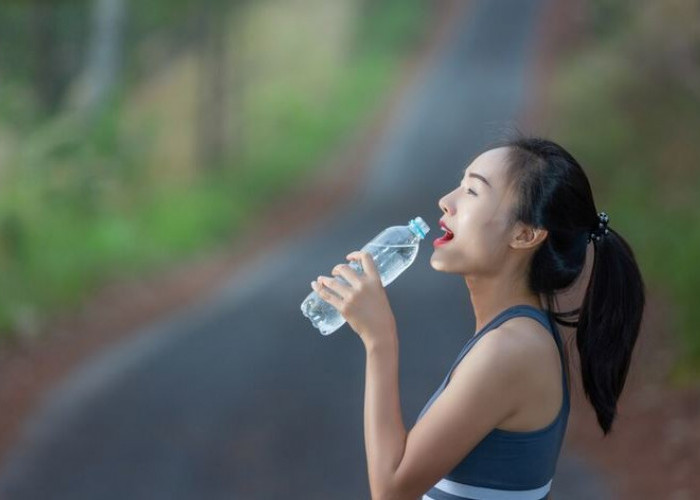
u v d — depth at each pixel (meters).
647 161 42.34
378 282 4.75
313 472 16.05
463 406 4.46
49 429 17.78
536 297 4.83
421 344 23.78
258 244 39.53
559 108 62.88
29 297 26.31
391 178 54.28
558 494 15.23
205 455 16.62
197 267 34.19
